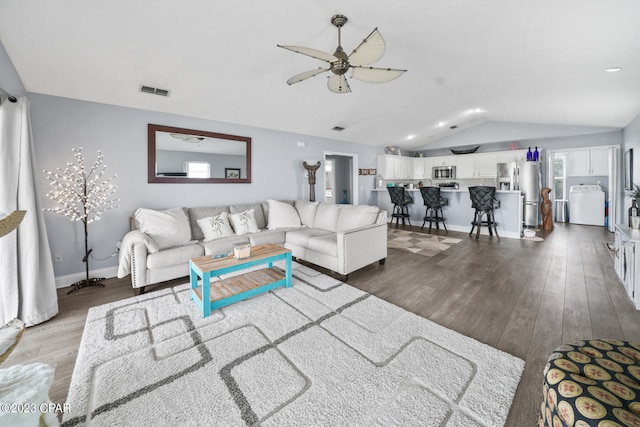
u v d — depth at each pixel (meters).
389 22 2.35
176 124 3.71
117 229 3.29
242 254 2.48
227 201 4.25
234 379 1.51
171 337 1.92
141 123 3.43
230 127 4.25
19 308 2.12
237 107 3.82
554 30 2.17
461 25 2.29
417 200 6.69
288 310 2.30
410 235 5.46
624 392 0.82
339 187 8.14
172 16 2.12
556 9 1.89
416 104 4.88
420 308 2.34
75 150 3.01
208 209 3.77
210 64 2.80
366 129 5.82
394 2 2.05
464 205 5.87
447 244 4.66
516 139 6.76
